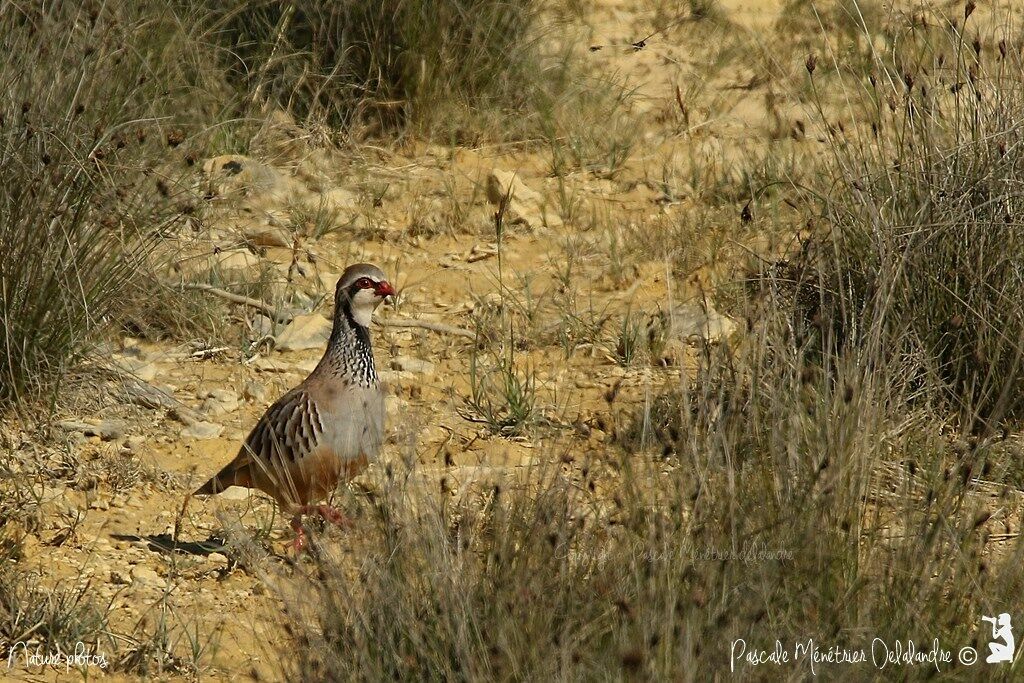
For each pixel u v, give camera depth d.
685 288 15.16
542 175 18.56
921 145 12.95
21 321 11.99
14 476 11.09
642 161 19.03
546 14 21.38
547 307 15.08
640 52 21.98
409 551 8.64
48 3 14.89
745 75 21.44
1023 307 11.95
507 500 9.89
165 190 13.09
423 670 8.11
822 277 11.86
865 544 8.96
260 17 19.41
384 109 19.16
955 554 9.01
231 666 9.13
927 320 12.24
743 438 9.49
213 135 17.70
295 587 9.11
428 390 13.23
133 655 9.19
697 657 7.57
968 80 13.26
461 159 18.75
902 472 10.20
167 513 11.03
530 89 19.59
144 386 12.76
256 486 10.42
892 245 12.09
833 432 9.48
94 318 12.49
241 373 13.53
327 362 10.35
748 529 8.66
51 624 9.31
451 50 19.09
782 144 18.52
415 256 16.42
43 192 12.09
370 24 19.03
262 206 17.00
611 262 15.95
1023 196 12.12
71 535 10.52
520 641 7.95
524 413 12.48
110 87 14.70
